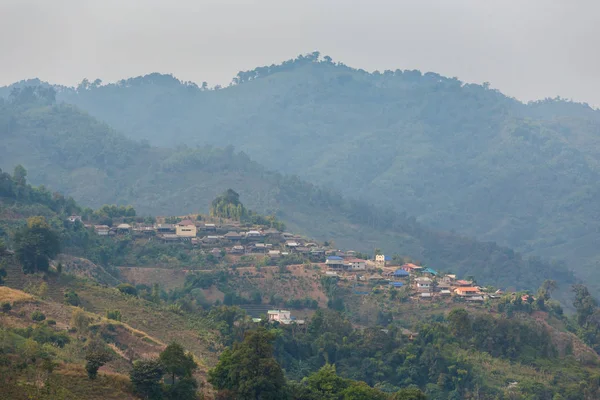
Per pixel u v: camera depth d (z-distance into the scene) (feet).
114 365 467.93
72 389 400.06
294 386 477.36
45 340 481.46
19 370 404.36
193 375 487.61
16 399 369.71
